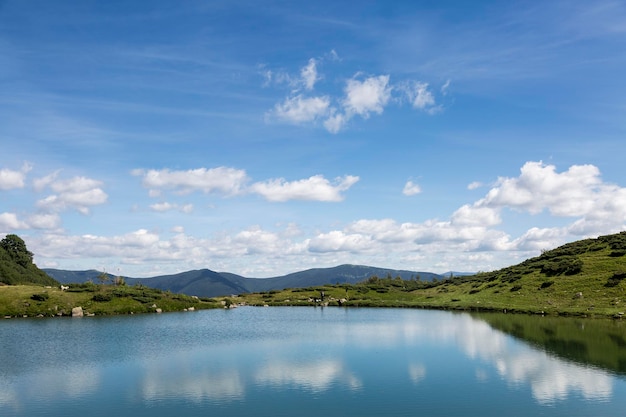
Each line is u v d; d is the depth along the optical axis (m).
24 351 67.69
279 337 81.56
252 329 94.25
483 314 120.06
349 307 160.25
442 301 158.88
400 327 94.94
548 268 145.38
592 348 65.00
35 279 193.75
